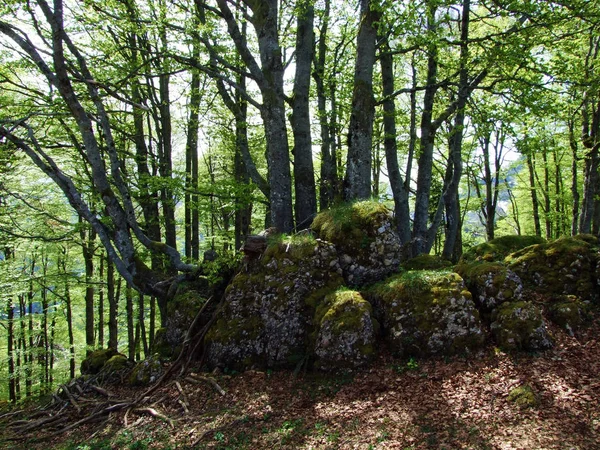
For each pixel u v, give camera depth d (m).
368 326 7.63
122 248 11.16
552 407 5.59
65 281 16.05
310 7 11.96
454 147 12.84
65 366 20.08
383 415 6.11
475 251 10.09
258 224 24.03
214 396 7.85
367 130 10.76
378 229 9.12
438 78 13.74
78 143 13.77
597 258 8.13
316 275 8.75
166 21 11.24
